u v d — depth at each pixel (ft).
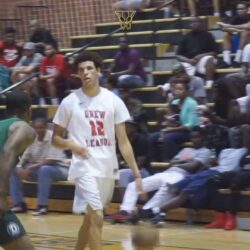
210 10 74.79
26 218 52.39
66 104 30.83
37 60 71.05
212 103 55.16
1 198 22.86
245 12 67.10
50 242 41.63
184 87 52.39
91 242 29.89
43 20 87.71
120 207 49.42
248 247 39.27
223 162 46.98
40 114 64.13
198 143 48.49
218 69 61.77
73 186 54.39
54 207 55.52
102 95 30.94
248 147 46.60
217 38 69.97
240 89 50.42
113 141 30.96
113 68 64.59
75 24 85.51
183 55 64.08
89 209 30.07
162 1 78.95
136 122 53.16
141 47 70.95
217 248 38.99
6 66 73.36
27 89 67.10
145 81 64.28
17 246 23.62
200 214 47.78
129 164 31.09
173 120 52.60
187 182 46.80
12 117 24.44
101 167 30.37
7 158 22.68
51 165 54.29
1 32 87.10
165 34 71.36
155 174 49.39
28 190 56.59
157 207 47.03
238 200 45.52
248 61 56.18
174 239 42.11
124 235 43.86
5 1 89.56
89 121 30.53
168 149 51.70
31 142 23.52
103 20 83.46
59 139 30.81
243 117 47.91
